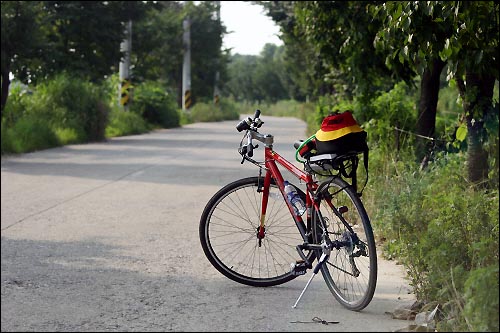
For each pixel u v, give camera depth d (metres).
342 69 15.81
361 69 14.35
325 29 15.39
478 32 8.90
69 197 13.84
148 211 12.24
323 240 6.71
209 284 7.48
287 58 58.34
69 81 32.81
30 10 28.14
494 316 4.94
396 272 7.78
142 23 48.25
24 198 13.70
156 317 6.34
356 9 14.05
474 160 9.94
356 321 6.14
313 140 6.89
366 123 14.79
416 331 5.66
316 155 6.64
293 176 7.19
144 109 48.34
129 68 44.12
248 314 6.41
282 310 6.52
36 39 28.27
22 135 26.25
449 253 6.30
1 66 27.75
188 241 9.70
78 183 16.08
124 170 18.98
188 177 17.33
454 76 9.93
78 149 26.94
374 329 5.91
